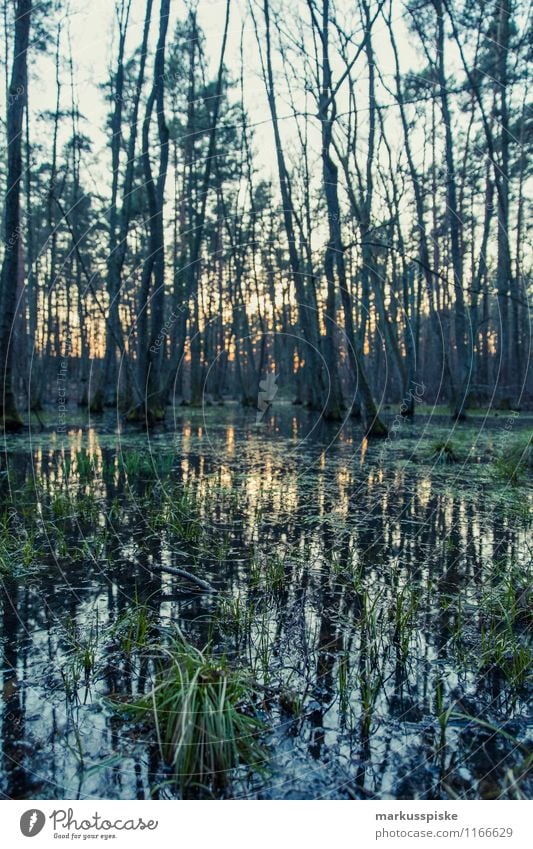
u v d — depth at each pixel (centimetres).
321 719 225
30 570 379
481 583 361
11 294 1041
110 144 1752
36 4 1178
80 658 266
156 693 229
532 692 243
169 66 1408
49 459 840
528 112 1484
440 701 224
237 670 252
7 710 229
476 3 1136
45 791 190
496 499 584
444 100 1266
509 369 1822
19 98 962
